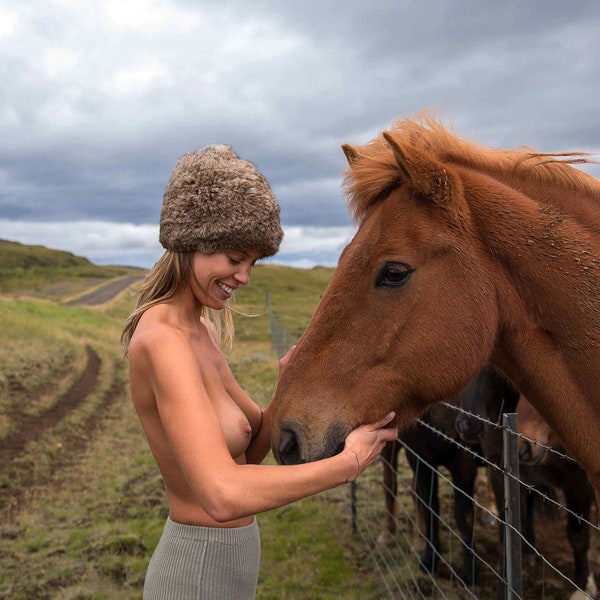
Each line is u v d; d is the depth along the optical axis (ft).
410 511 20.35
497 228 6.63
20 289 226.99
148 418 5.76
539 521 18.63
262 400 37.68
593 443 6.55
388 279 6.53
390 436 6.45
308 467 5.25
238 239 5.80
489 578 15.78
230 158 5.92
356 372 6.60
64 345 67.10
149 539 19.42
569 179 6.93
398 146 6.30
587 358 6.45
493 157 7.22
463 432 13.82
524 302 6.64
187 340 5.73
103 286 248.73
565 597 14.76
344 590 15.99
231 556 5.83
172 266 6.19
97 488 24.75
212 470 4.88
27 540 19.83
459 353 6.51
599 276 6.44
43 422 35.60
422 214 6.61
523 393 7.05
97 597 16.02
